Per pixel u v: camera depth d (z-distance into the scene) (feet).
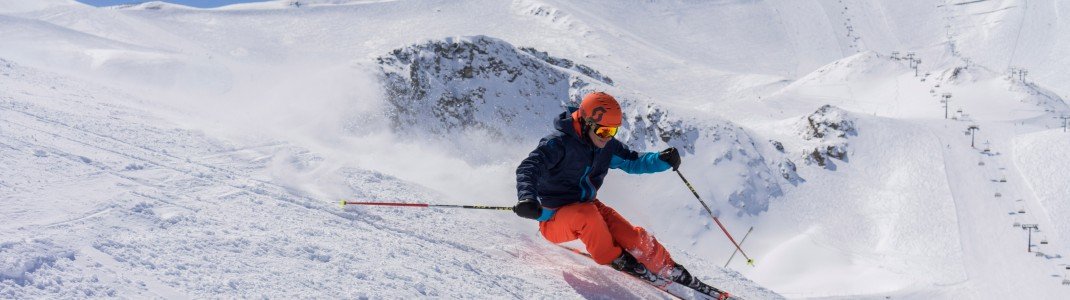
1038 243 203.00
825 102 438.81
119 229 11.02
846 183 248.93
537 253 17.21
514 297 12.85
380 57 234.79
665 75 564.30
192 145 23.86
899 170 252.42
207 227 12.12
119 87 47.75
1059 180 234.79
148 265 9.53
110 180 15.14
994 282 181.47
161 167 17.87
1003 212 221.46
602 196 209.05
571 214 14.42
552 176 14.64
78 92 34.91
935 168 248.93
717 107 444.96
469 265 14.12
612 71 569.64
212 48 602.44
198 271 9.71
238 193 16.01
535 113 254.06
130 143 21.50
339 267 11.32
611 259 14.44
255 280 9.82
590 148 14.64
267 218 13.97
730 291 18.22
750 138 260.42
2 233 9.70
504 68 261.44
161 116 31.40
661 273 14.82
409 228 16.46
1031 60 596.29
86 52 205.98
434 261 13.61
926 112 375.25
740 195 231.50
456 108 238.68
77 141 19.67
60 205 11.98
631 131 253.65
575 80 270.87
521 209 13.28
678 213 215.72
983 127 282.56
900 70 459.73
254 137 28.68
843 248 211.61
